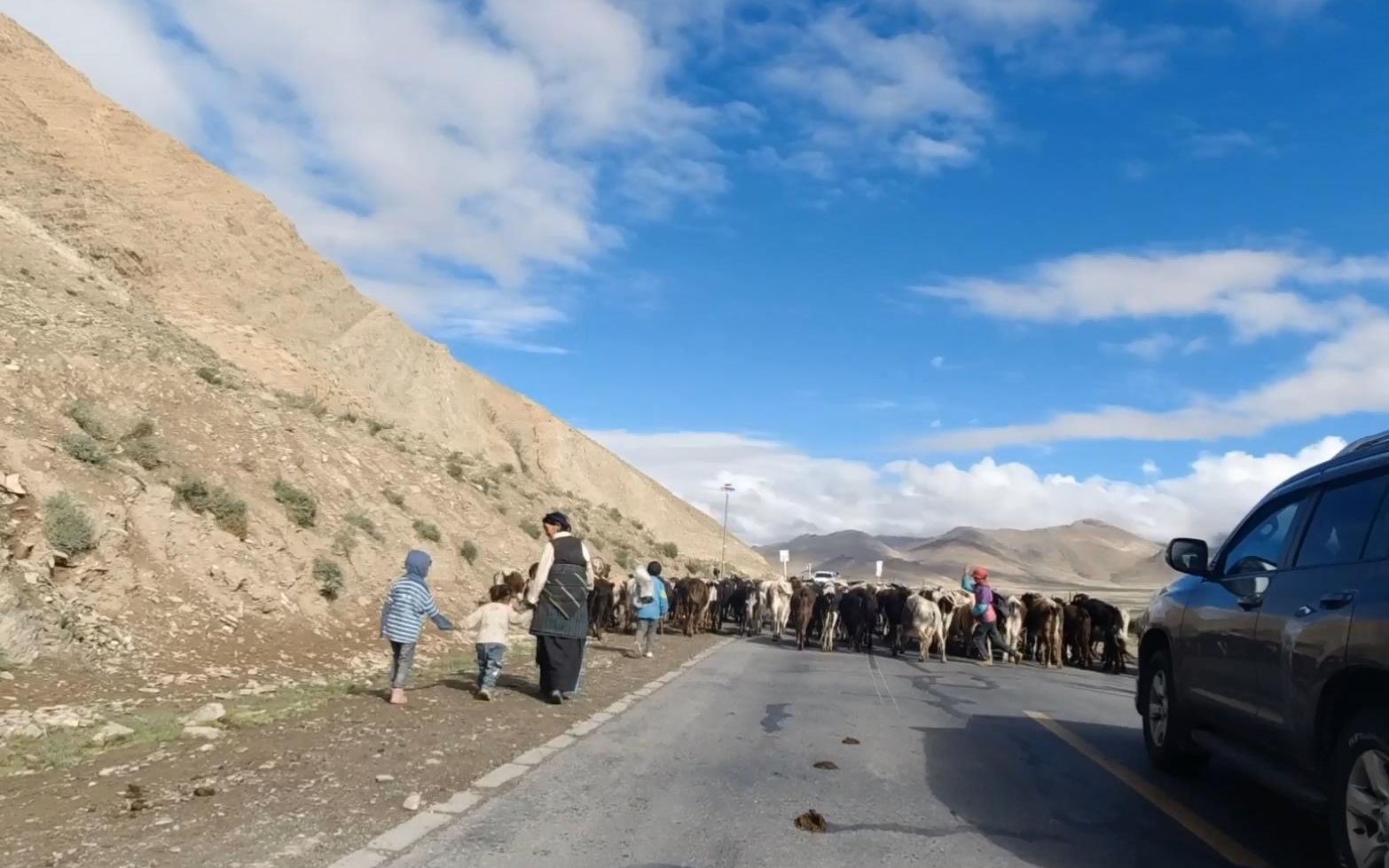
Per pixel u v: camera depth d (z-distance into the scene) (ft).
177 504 51.37
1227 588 23.59
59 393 54.24
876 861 19.02
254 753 26.32
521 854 18.61
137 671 37.96
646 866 18.24
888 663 64.80
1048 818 22.54
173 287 132.57
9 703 31.12
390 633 35.47
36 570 39.78
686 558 212.84
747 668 57.98
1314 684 18.15
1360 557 18.29
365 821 20.27
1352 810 16.66
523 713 35.09
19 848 17.89
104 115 161.79
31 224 100.22
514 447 229.45
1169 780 26.81
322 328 159.43
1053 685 53.57
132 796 21.72
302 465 69.46
